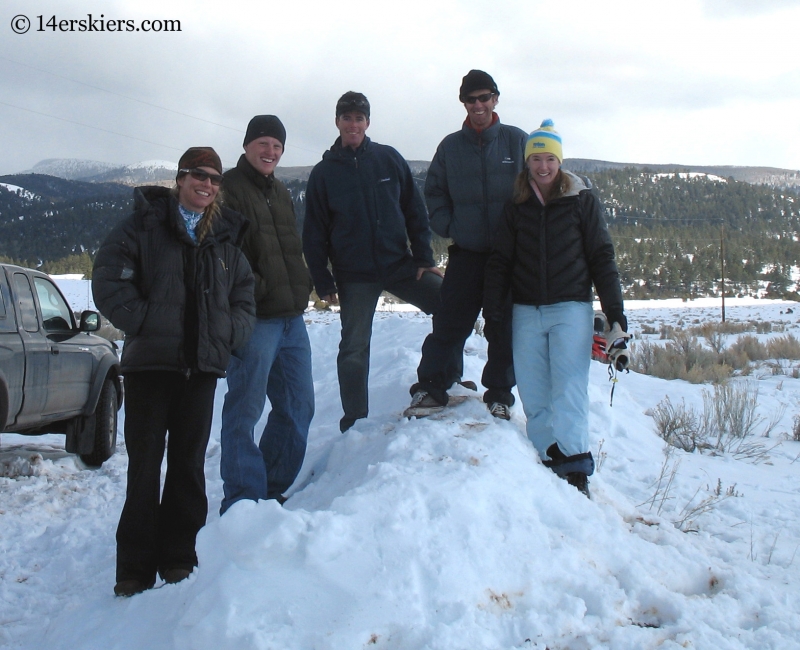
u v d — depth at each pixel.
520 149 5.01
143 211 3.59
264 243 4.39
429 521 3.25
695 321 43.19
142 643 2.87
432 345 5.06
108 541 4.55
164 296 3.57
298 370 4.67
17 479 6.32
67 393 6.72
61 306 7.39
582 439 4.51
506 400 4.99
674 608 3.19
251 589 2.77
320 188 5.29
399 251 5.29
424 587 2.91
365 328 5.33
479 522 3.33
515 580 3.11
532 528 3.44
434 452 4.10
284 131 4.51
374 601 2.77
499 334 4.75
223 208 3.90
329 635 2.62
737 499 5.44
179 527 3.67
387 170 5.22
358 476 4.08
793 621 3.17
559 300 4.57
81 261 127.50
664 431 7.79
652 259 137.00
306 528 2.98
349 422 5.35
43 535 4.77
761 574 3.90
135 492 3.53
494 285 4.72
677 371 13.53
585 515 3.87
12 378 5.90
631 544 3.67
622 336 4.42
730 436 7.92
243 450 4.26
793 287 129.62
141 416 3.59
